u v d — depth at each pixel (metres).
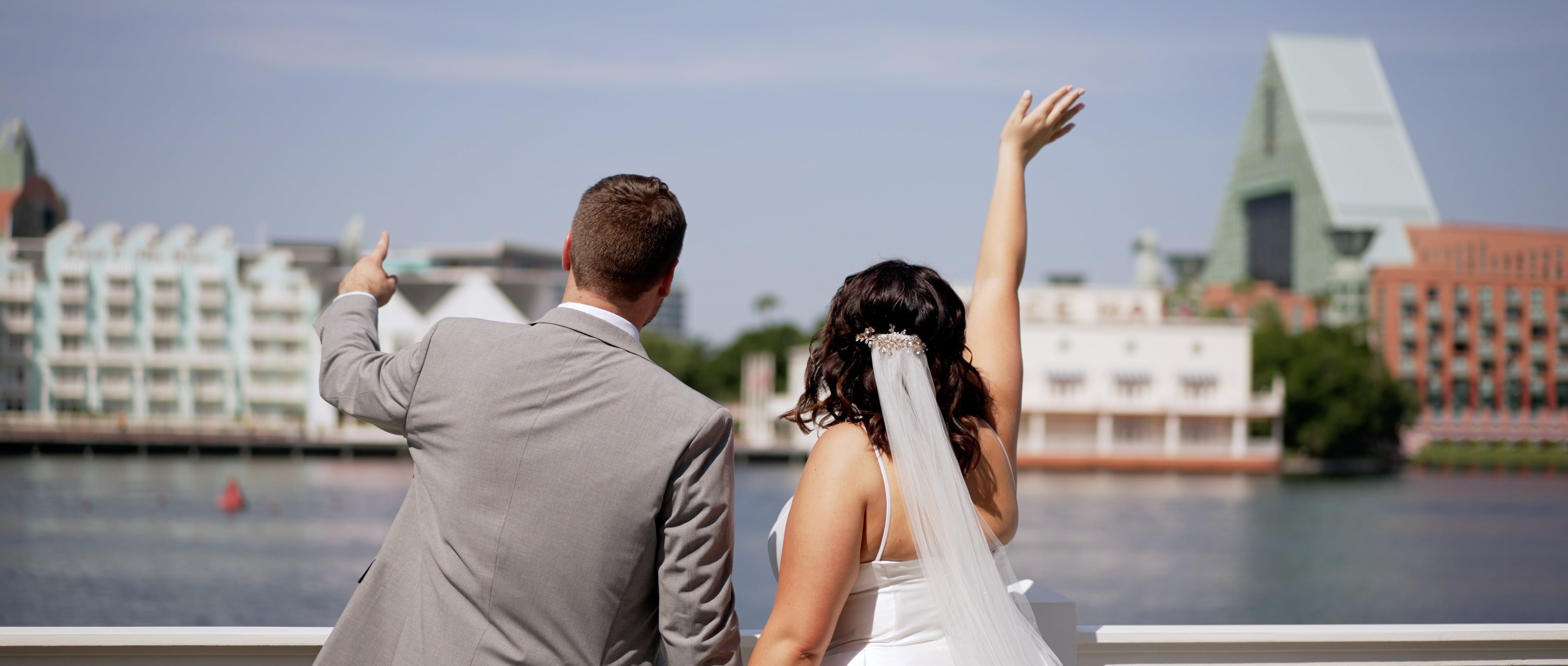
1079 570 40.72
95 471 80.88
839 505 2.21
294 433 95.31
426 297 94.75
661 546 2.13
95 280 97.69
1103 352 81.50
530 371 2.12
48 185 116.00
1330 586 38.56
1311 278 176.50
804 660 2.20
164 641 2.63
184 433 95.00
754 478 83.31
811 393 2.41
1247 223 194.12
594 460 2.07
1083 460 82.06
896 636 2.25
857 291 2.36
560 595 2.05
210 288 98.69
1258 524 55.38
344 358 2.30
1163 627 2.90
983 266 2.64
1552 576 41.31
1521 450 121.38
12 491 65.19
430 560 2.10
